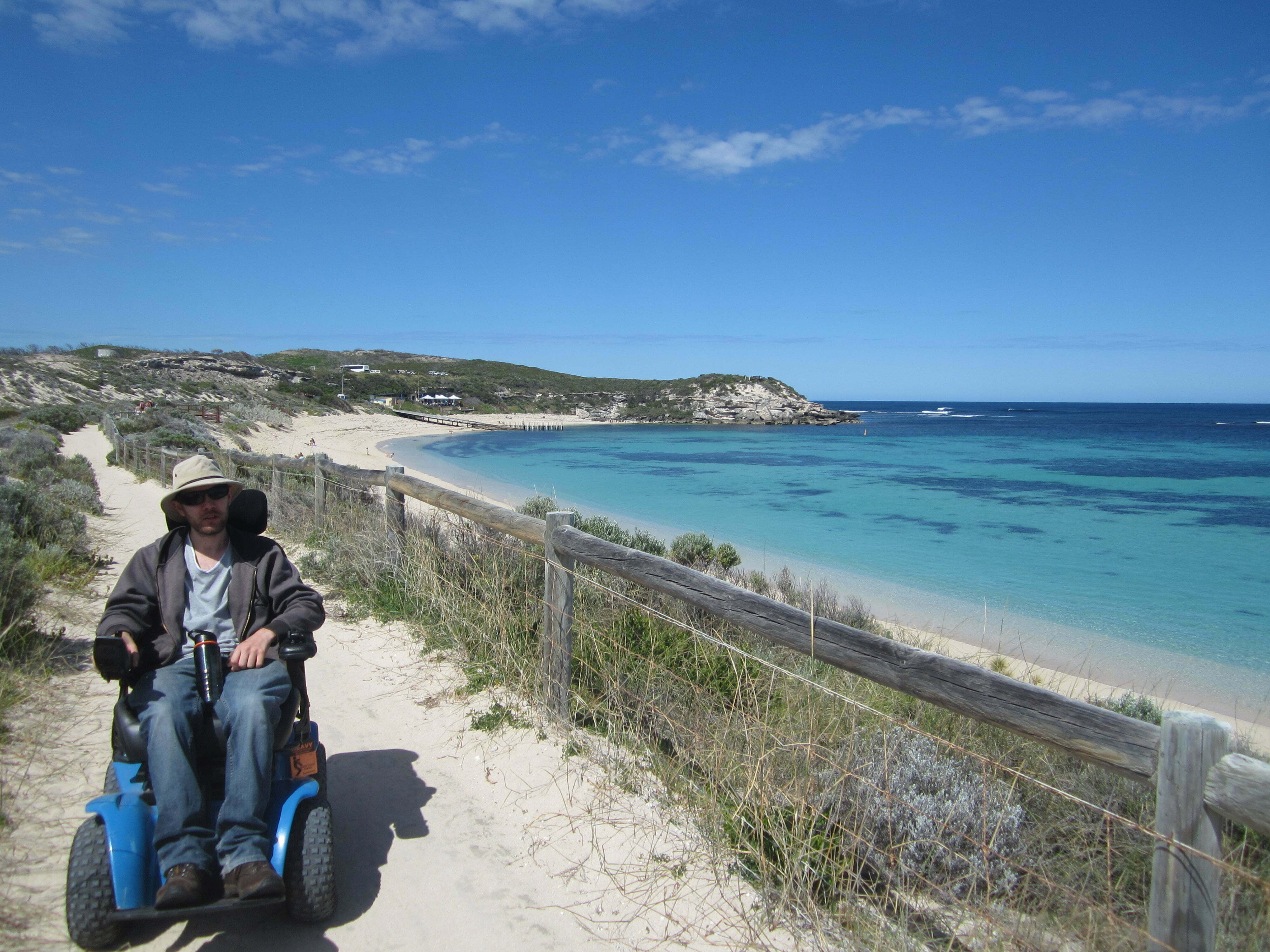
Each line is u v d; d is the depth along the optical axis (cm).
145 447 1852
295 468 1041
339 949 263
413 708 468
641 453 5500
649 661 459
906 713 399
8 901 269
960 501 2845
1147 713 569
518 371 17412
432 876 307
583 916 286
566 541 424
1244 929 199
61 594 660
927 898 286
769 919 284
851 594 1322
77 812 332
